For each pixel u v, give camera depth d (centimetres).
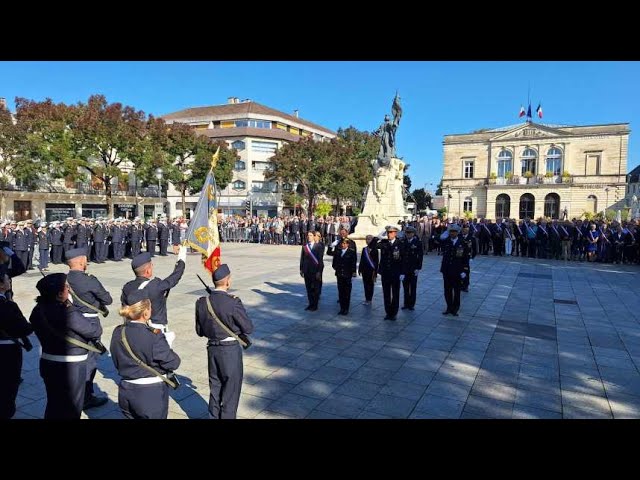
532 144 6153
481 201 6494
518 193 6144
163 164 3772
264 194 6069
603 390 572
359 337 795
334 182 4784
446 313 964
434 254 2255
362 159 5353
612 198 5688
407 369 639
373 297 1153
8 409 428
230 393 441
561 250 2102
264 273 1552
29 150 3080
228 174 4419
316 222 2723
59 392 404
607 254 1933
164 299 515
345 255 950
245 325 434
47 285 396
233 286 1287
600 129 5753
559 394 557
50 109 3138
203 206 664
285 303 1065
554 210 5997
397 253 900
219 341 436
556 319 934
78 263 505
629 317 955
